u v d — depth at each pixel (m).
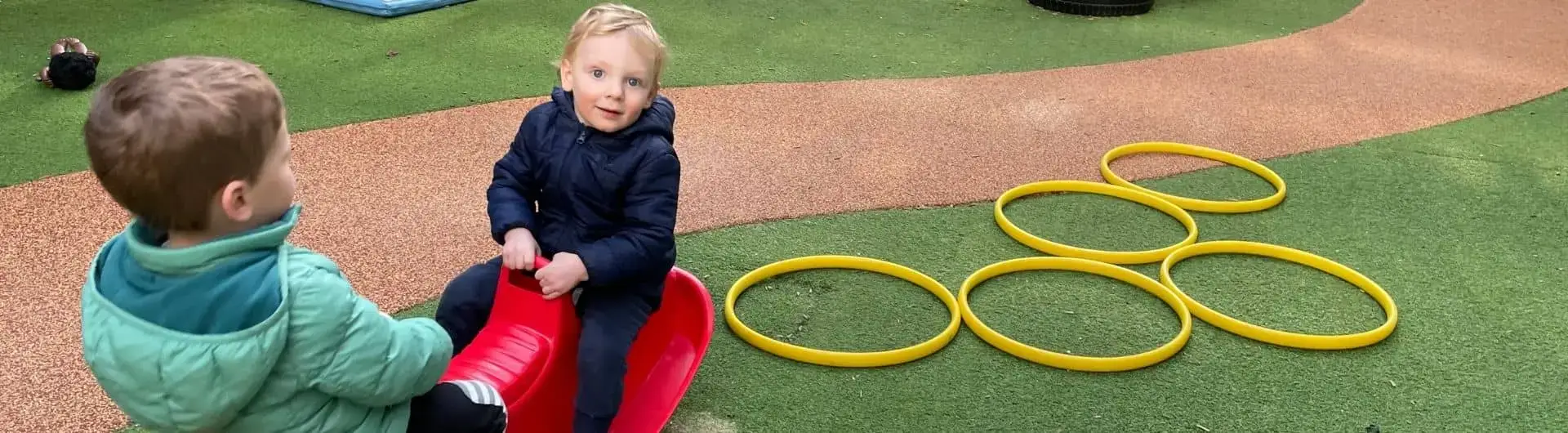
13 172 3.01
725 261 2.72
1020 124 3.88
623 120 1.83
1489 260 2.92
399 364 1.42
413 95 3.84
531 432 1.80
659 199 1.88
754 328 2.42
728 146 3.48
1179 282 2.74
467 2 5.13
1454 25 5.61
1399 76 4.66
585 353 1.80
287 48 4.30
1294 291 2.72
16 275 2.44
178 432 1.34
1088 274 2.76
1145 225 3.08
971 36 5.08
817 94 4.09
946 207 3.12
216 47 4.27
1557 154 3.75
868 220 3.00
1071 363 2.30
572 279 1.79
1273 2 6.07
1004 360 2.34
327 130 3.44
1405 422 2.18
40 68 3.91
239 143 1.24
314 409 1.41
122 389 1.31
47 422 1.94
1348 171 3.52
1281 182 3.31
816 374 2.24
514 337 1.81
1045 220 3.08
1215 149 3.70
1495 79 4.65
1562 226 3.16
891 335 2.43
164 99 1.19
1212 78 4.53
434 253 2.66
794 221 2.96
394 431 1.51
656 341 2.15
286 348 1.32
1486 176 3.52
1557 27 5.61
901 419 2.12
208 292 1.27
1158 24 5.48
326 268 1.38
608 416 1.82
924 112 3.96
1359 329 2.54
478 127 3.57
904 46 4.86
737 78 4.23
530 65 4.26
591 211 1.92
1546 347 2.48
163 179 1.21
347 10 4.89
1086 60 4.74
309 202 2.90
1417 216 3.20
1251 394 2.26
